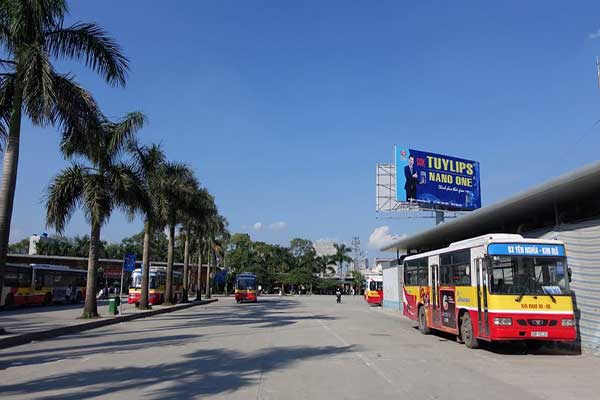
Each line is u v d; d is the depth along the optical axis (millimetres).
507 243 14047
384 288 44656
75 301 43375
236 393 8695
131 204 24453
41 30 17484
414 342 17125
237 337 18141
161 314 31828
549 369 11625
